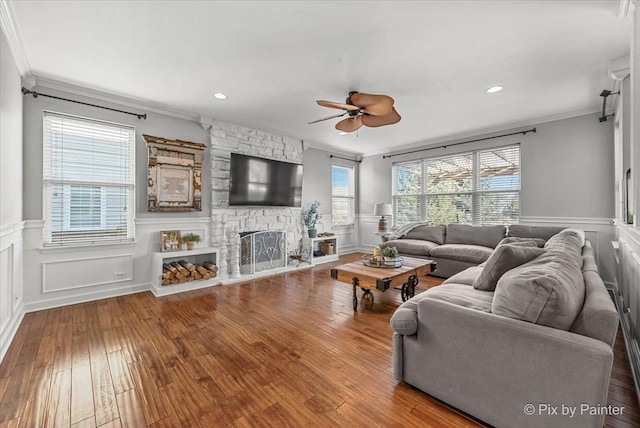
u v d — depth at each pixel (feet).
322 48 7.81
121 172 11.43
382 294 11.60
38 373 6.02
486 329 4.52
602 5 6.05
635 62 5.54
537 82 9.84
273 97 11.19
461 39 7.37
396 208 20.25
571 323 4.14
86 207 10.68
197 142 13.33
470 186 16.43
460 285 7.21
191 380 5.82
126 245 11.48
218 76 9.46
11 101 7.63
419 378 5.36
